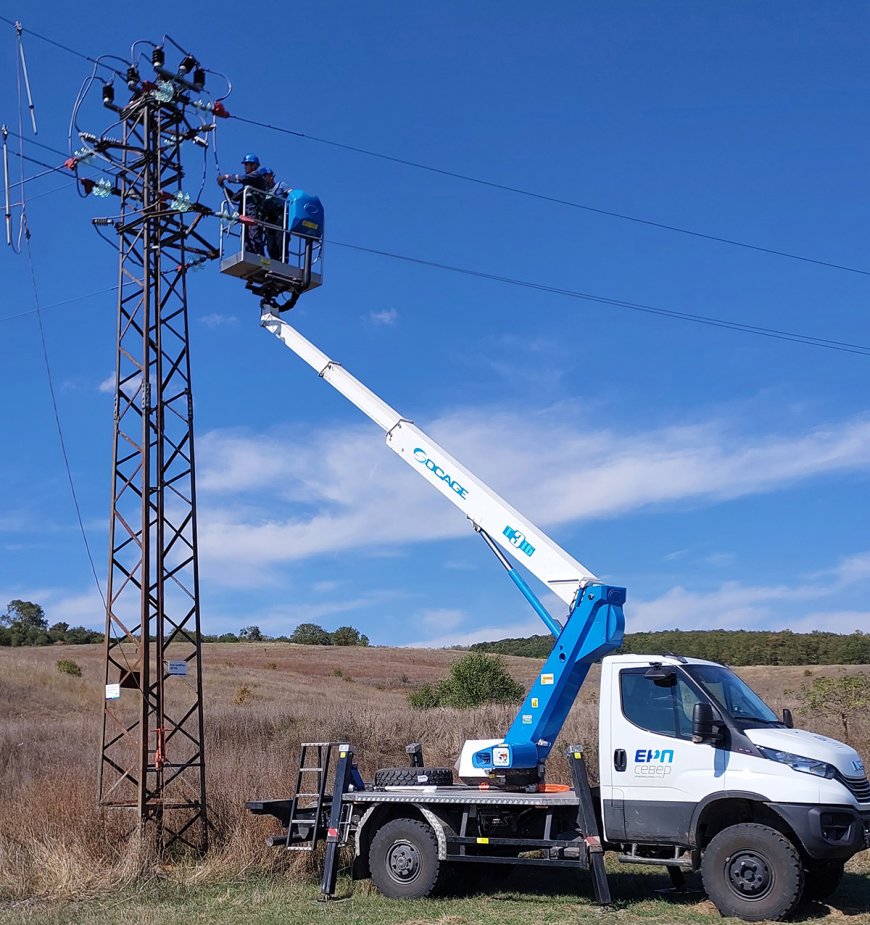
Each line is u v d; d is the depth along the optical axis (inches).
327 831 485.1
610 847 438.6
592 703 1283.2
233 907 437.7
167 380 591.2
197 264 605.3
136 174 599.2
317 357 580.1
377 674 2938.0
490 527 499.2
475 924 391.5
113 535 576.4
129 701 1707.7
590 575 473.1
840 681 937.5
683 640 2265.0
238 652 3649.1
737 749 410.3
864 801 404.2
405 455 533.6
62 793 569.3
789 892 386.0
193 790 591.8
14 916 422.6
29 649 2997.0
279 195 614.2
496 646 3243.1
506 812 457.4
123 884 478.3
